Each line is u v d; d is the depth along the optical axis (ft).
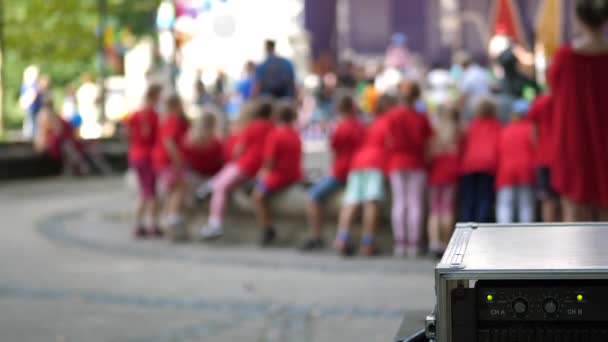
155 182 79.87
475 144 66.74
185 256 70.03
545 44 86.99
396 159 68.95
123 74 197.36
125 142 152.66
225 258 69.21
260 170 76.89
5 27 191.11
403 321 19.72
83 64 214.48
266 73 92.43
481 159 66.08
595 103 43.98
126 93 205.36
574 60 44.19
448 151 67.51
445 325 13.79
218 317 48.80
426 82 113.60
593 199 44.29
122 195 110.63
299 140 75.97
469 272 13.64
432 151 68.23
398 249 69.51
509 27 89.97
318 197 72.33
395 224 69.36
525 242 16.26
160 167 77.66
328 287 56.80
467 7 114.42
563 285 13.64
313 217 72.69
